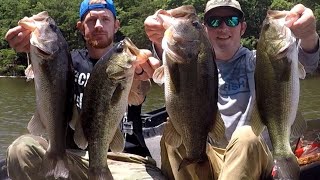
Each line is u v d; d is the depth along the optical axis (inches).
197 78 39.4
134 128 54.0
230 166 43.0
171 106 39.2
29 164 47.1
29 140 47.6
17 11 629.3
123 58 39.8
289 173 39.8
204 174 43.3
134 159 53.0
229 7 52.4
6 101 294.5
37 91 41.4
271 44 39.5
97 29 54.3
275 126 40.3
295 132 40.8
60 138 42.3
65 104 42.3
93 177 41.7
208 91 39.8
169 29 39.1
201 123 39.9
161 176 49.9
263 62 40.2
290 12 40.5
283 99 39.7
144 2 549.0
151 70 41.1
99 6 54.6
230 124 50.3
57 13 527.5
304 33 42.0
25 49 42.2
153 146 64.4
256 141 42.9
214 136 40.6
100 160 41.7
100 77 40.6
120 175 49.7
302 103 229.1
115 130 41.1
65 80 42.0
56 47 41.3
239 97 51.2
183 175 45.9
